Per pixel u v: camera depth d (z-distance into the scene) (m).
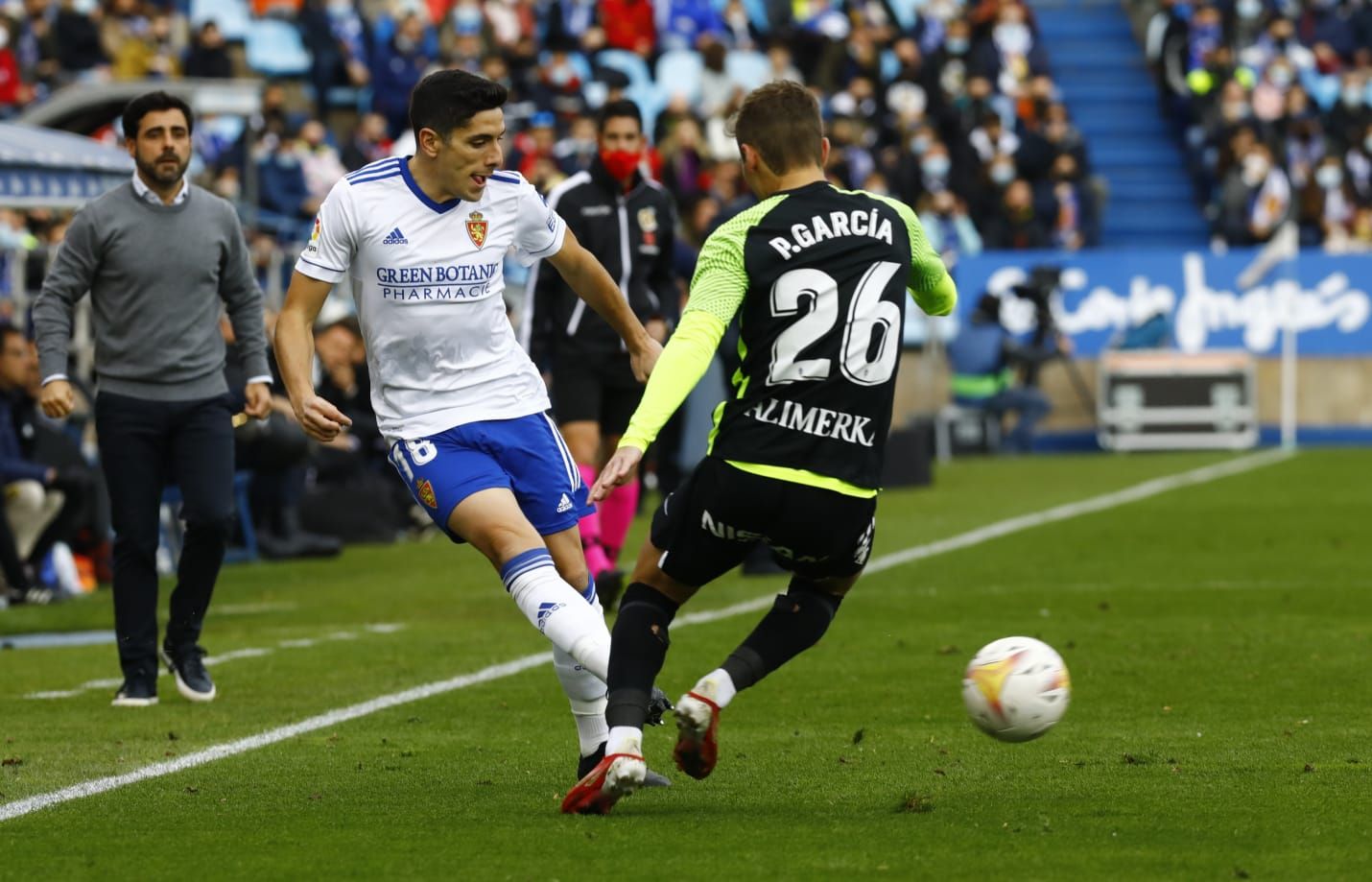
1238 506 39.78
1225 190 63.66
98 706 18.92
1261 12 72.38
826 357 12.84
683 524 13.13
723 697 12.98
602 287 14.79
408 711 18.25
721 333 12.86
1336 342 56.78
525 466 14.40
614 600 24.12
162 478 19.33
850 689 19.05
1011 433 55.78
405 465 14.27
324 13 61.00
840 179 56.78
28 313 37.06
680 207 56.91
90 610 27.92
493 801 13.83
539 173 48.19
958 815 13.10
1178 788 13.94
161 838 12.70
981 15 67.31
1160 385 55.91
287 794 14.20
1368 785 13.96
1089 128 72.38
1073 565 30.34
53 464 30.50
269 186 50.88
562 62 60.34
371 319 14.26
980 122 62.38
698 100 62.84
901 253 13.14
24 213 43.00
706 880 11.28
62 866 11.91
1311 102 68.62
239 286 19.61
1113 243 68.69
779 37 66.38
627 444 12.55
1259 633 22.67
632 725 12.80
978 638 22.58
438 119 13.83
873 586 27.94
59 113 38.75
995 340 55.31
